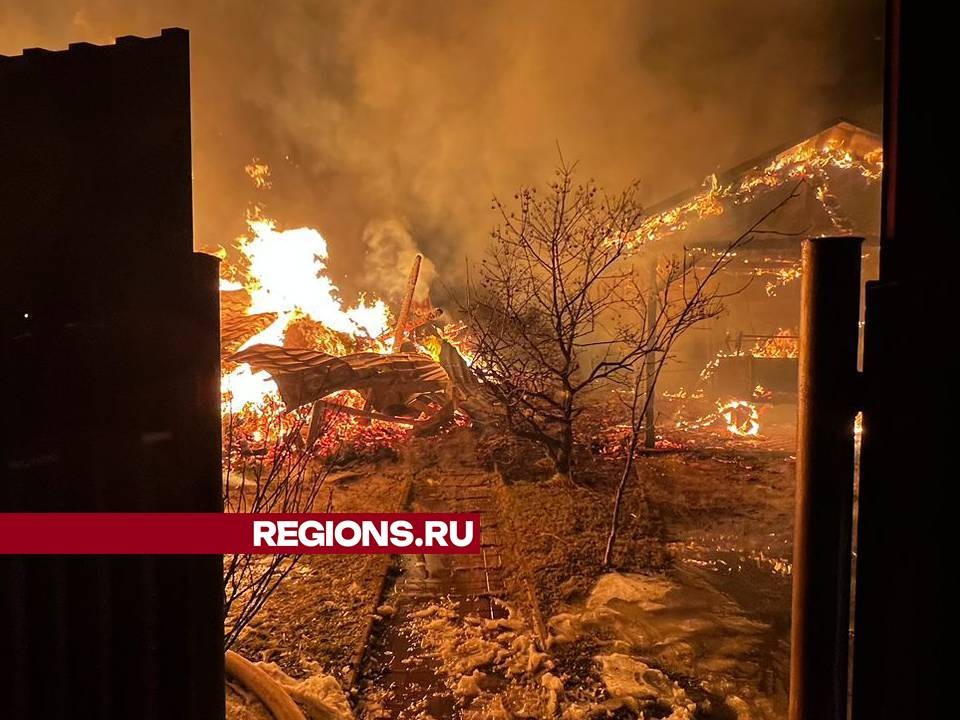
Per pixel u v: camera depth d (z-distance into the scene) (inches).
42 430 50.1
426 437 385.1
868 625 47.5
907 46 43.5
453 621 183.5
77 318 49.6
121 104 47.6
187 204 48.3
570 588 197.9
